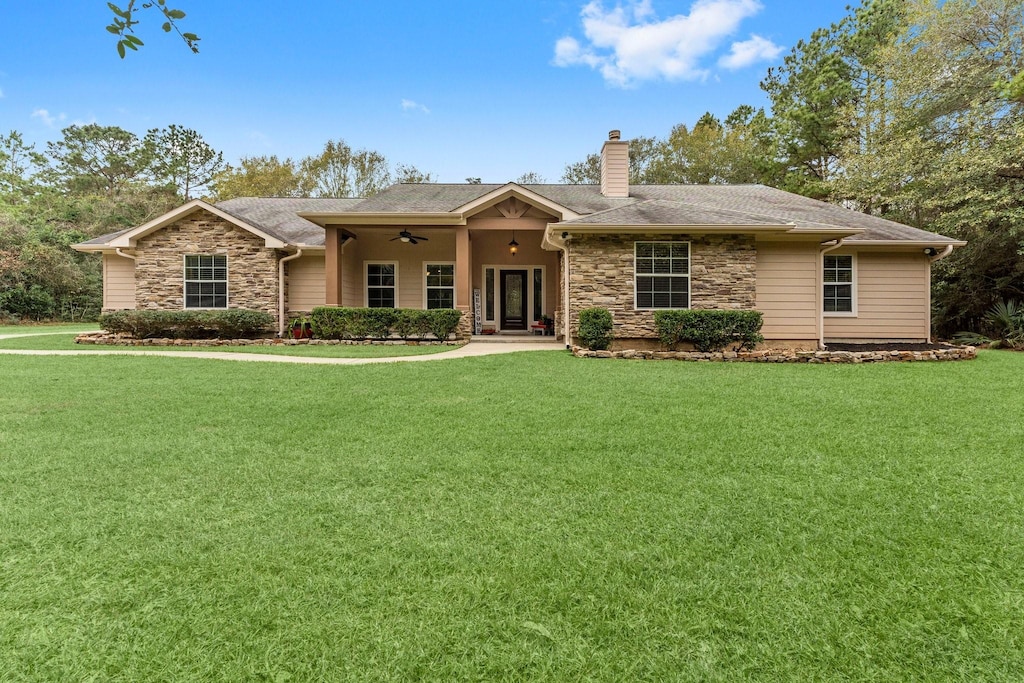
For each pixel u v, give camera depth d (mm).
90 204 32438
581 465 3779
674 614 2027
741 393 6559
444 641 1865
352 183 37031
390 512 2961
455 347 12531
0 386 6824
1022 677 1696
